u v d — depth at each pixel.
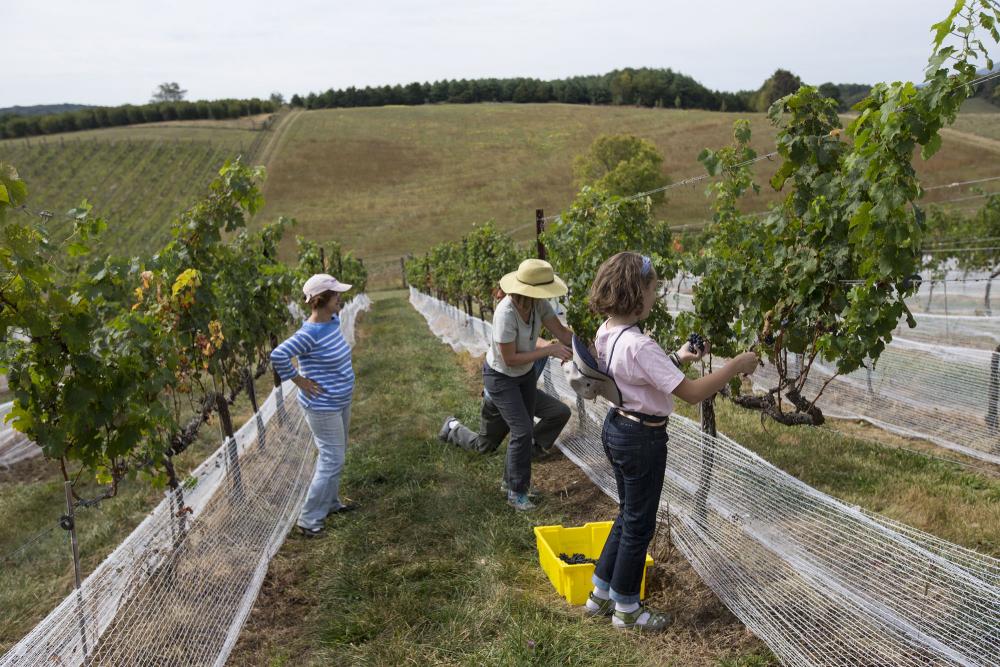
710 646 3.14
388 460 6.09
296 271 13.84
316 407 4.68
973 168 37.88
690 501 4.04
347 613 3.69
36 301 3.00
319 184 63.97
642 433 3.00
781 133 4.00
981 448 5.41
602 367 3.04
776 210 4.20
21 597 4.27
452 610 3.62
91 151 71.81
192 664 3.07
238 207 5.84
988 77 3.11
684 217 49.88
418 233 54.28
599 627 3.33
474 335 11.58
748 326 4.37
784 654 2.92
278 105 104.31
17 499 5.94
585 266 6.41
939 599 2.65
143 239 50.97
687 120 74.44
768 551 3.29
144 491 5.83
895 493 4.55
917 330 10.68
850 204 3.65
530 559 4.17
